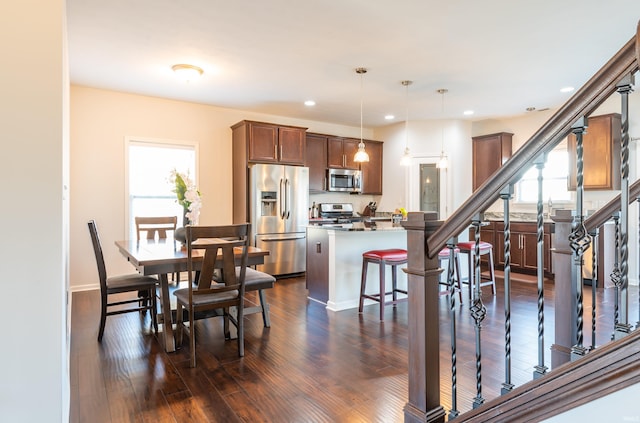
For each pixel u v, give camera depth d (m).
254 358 2.62
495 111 5.96
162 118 5.21
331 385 2.22
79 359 2.60
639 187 1.69
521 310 3.73
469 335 3.02
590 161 5.11
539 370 1.29
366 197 7.36
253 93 4.96
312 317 3.60
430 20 3.01
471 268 4.08
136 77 4.33
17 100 1.45
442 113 6.10
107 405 2.00
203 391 2.15
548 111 5.95
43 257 1.48
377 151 7.16
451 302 1.51
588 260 4.88
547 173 6.01
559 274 2.02
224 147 5.71
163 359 2.61
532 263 5.54
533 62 3.91
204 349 2.80
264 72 4.18
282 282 5.26
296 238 5.69
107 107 4.84
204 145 5.54
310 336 3.07
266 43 3.43
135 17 2.94
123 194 4.94
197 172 5.47
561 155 5.85
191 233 2.48
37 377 1.47
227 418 1.88
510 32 3.23
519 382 2.23
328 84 4.60
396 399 2.06
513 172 1.23
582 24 3.09
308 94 5.03
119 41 3.38
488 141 6.37
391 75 4.29
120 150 4.92
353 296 4.02
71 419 1.87
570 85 4.66
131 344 2.89
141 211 5.18
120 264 4.91
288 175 5.63
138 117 5.04
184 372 2.40
